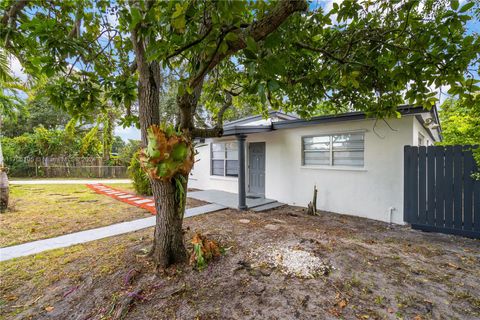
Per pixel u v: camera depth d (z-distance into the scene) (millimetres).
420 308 2299
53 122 20688
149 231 4598
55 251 3629
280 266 3080
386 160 5500
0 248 3770
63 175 16172
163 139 2510
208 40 1595
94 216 5789
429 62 2920
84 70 2629
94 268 3000
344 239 4129
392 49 3092
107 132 16125
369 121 5750
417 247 3789
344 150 6332
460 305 2340
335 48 3408
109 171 16562
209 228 4680
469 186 4367
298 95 4406
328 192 6574
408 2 2693
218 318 2166
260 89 1587
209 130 3332
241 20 1600
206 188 10539
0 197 6012
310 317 2182
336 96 4359
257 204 7020
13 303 2400
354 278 2818
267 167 8125
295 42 2871
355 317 2180
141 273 2824
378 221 5527
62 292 2555
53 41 2031
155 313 2223
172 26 1595
